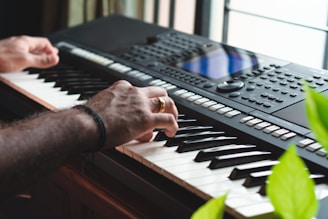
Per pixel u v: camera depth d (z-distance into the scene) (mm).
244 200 830
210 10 1839
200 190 864
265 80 1192
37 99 1270
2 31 2135
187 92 1203
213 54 1365
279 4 1720
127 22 1644
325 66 1615
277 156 990
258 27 1775
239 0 1810
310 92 566
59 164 955
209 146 1021
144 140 1036
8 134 949
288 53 1704
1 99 1419
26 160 932
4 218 1471
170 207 921
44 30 1997
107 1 1956
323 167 928
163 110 1051
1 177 920
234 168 913
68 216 1244
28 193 1408
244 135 1043
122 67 1373
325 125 564
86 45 1546
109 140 975
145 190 972
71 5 1917
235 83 1194
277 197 583
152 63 1369
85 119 974
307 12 1647
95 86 1321
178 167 939
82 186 1133
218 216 584
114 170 1040
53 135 951
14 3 2119
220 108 1121
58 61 1481
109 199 1064
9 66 1403
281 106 1091
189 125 1114
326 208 833
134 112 998
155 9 2020
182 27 1976
